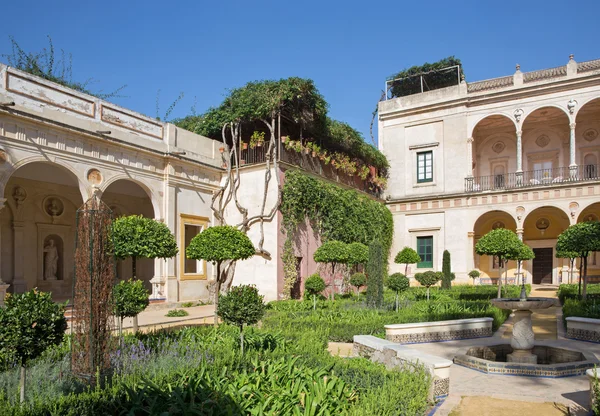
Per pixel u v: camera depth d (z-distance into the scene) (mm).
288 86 18375
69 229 18344
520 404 5629
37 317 5051
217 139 20859
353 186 24516
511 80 25578
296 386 4883
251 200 18781
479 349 8523
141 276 20750
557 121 27203
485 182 28828
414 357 6324
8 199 15992
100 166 14734
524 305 7934
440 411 5418
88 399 4508
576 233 15078
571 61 24016
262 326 10828
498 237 16438
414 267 26781
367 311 12930
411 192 27672
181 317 14023
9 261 15961
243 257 11266
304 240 19297
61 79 24734
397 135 28484
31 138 12711
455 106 26734
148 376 5355
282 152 18828
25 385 5160
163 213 16906
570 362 7492
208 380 5020
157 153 16688
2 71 12070
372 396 4613
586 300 14453
